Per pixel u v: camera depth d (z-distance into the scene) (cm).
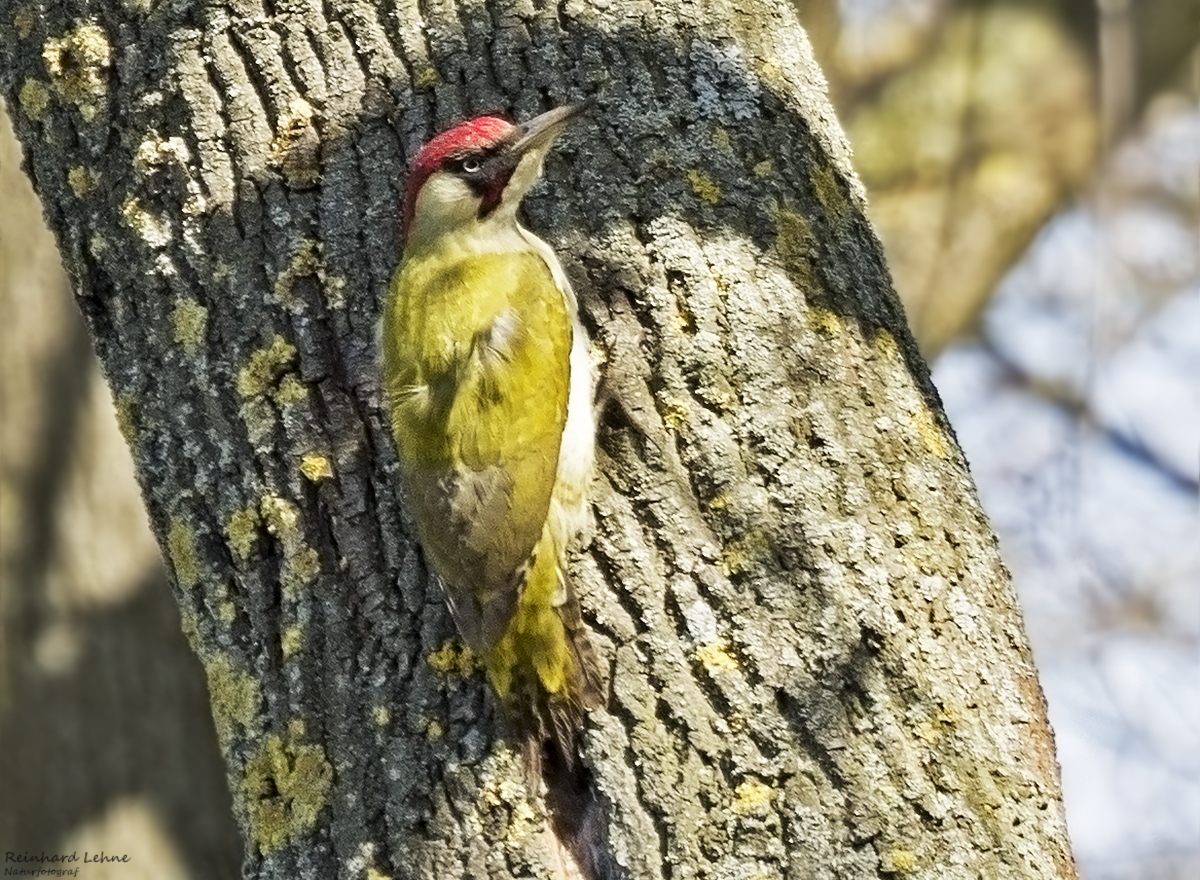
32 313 1761
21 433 1750
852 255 1054
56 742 1692
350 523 988
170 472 1029
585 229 1017
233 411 1012
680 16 1070
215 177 1038
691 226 1006
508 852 920
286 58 1052
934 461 1012
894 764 918
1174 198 2416
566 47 1054
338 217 1031
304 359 1011
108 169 1071
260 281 1022
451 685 952
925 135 2448
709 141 1030
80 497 1745
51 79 1093
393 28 1063
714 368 977
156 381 1039
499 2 1066
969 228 2422
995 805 932
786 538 948
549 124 1027
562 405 981
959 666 958
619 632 941
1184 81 2461
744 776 909
